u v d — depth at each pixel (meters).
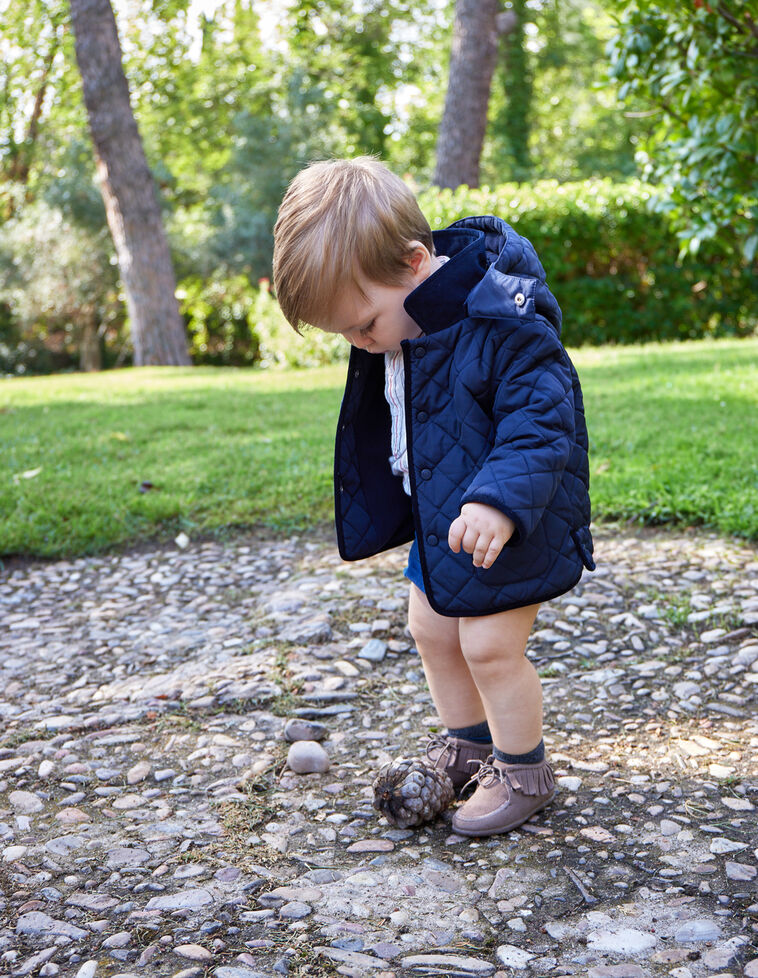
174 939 1.67
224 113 23.30
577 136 27.59
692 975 1.52
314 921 1.71
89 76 13.64
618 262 11.38
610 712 2.53
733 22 4.41
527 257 1.94
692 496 4.06
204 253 20.14
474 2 13.66
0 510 4.76
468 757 2.22
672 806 2.05
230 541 4.39
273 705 2.72
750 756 2.25
